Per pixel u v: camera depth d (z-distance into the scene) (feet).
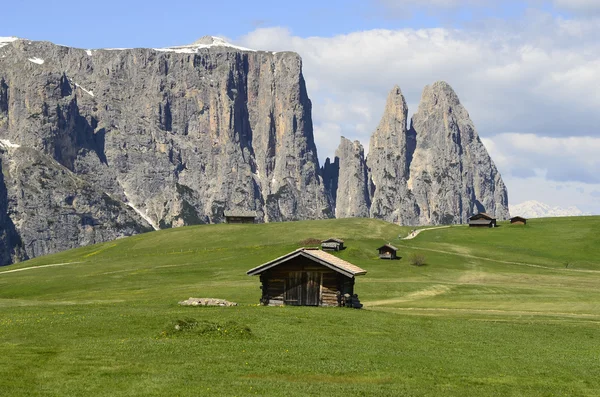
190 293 300.20
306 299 199.11
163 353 120.78
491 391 107.86
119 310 177.06
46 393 94.63
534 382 114.93
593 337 166.40
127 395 94.94
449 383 111.14
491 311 244.22
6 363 110.11
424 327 164.55
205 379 104.63
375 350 132.36
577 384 115.34
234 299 273.33
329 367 115.96
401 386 107.04
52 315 163.84
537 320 209.05
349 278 207.10
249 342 132.87
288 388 101.86
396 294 319.47
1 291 388.57
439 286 350.64
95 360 114.52
